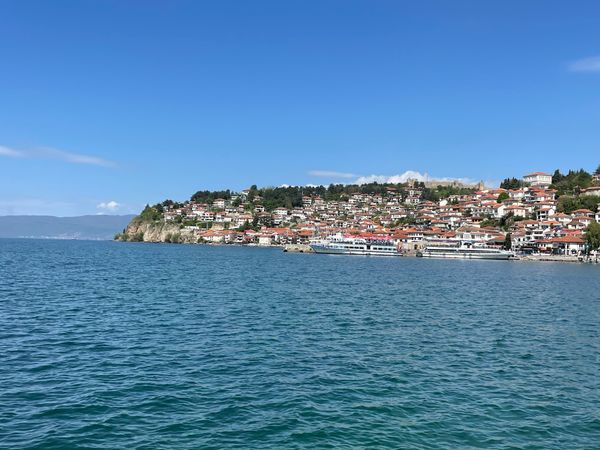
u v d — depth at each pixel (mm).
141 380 24156
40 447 16781
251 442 17625
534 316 47625
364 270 117250
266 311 46562
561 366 28688
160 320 40250
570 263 177000
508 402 22359
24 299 50281
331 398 22312
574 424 20016
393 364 28312
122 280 73438
